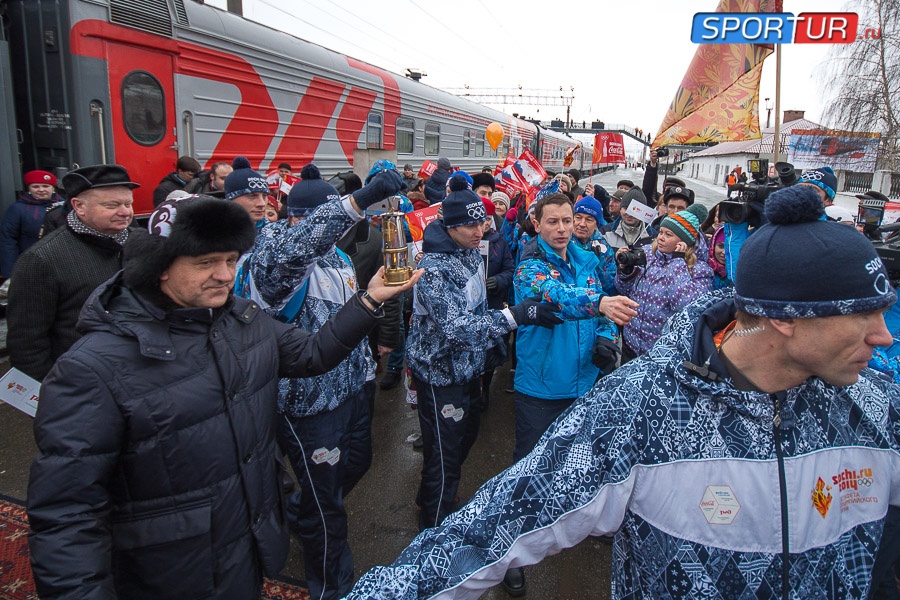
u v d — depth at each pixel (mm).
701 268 2955
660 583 1061
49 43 5137
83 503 1332
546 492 1036
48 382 1363
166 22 6102
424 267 2561
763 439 1021
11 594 2506
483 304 2857
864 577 1070
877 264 908
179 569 1499
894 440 1091
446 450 2770
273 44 7902
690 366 1047
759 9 4363
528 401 2723
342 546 2484
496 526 1031
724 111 4727
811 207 941
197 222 1362
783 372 1013
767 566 1019
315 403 2275
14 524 3004
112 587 1349
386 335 3801
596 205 3381
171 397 1440
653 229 4719
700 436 1031
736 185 2943
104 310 1431
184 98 6426
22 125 5375
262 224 3131
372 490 3545
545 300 2359
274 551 1690
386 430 4355
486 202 4297
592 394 1145
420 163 13422
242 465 1584
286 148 8375
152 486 1451
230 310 1641
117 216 2768
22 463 3672
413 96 12664
